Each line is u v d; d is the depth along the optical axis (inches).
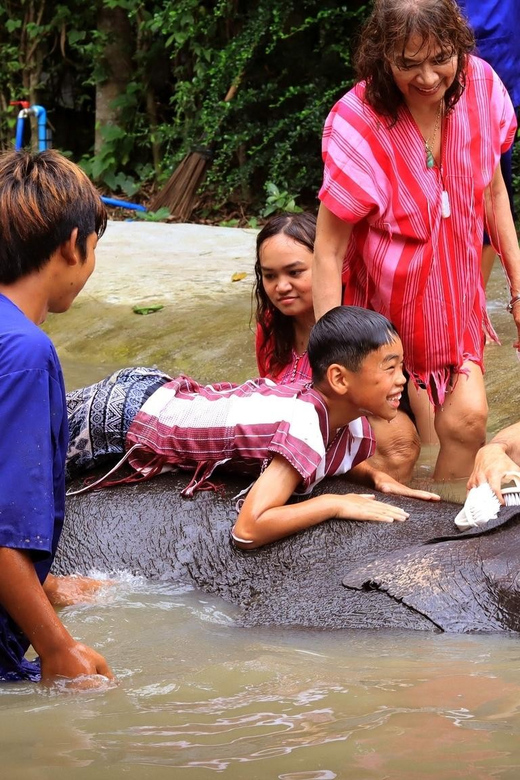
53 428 85.3
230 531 117.9
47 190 86.1
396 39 123.3
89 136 557.6
